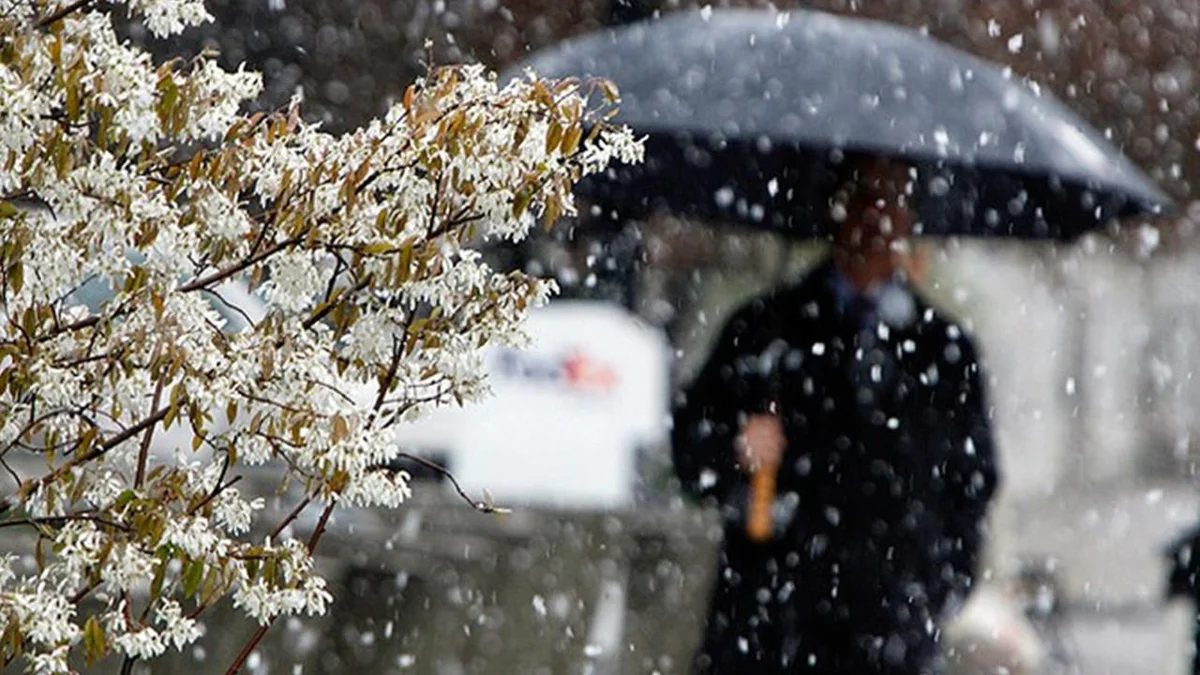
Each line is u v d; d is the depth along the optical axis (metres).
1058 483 46.44
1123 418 49.19
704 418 13.08
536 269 14.75
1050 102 15.24
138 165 5.63
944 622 13.07
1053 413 47.12
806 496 12.98
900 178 13.41
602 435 20.12
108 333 5.62
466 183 5.73
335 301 5.79
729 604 13.03
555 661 17.09
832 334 13.01
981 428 13.05
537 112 5.88
